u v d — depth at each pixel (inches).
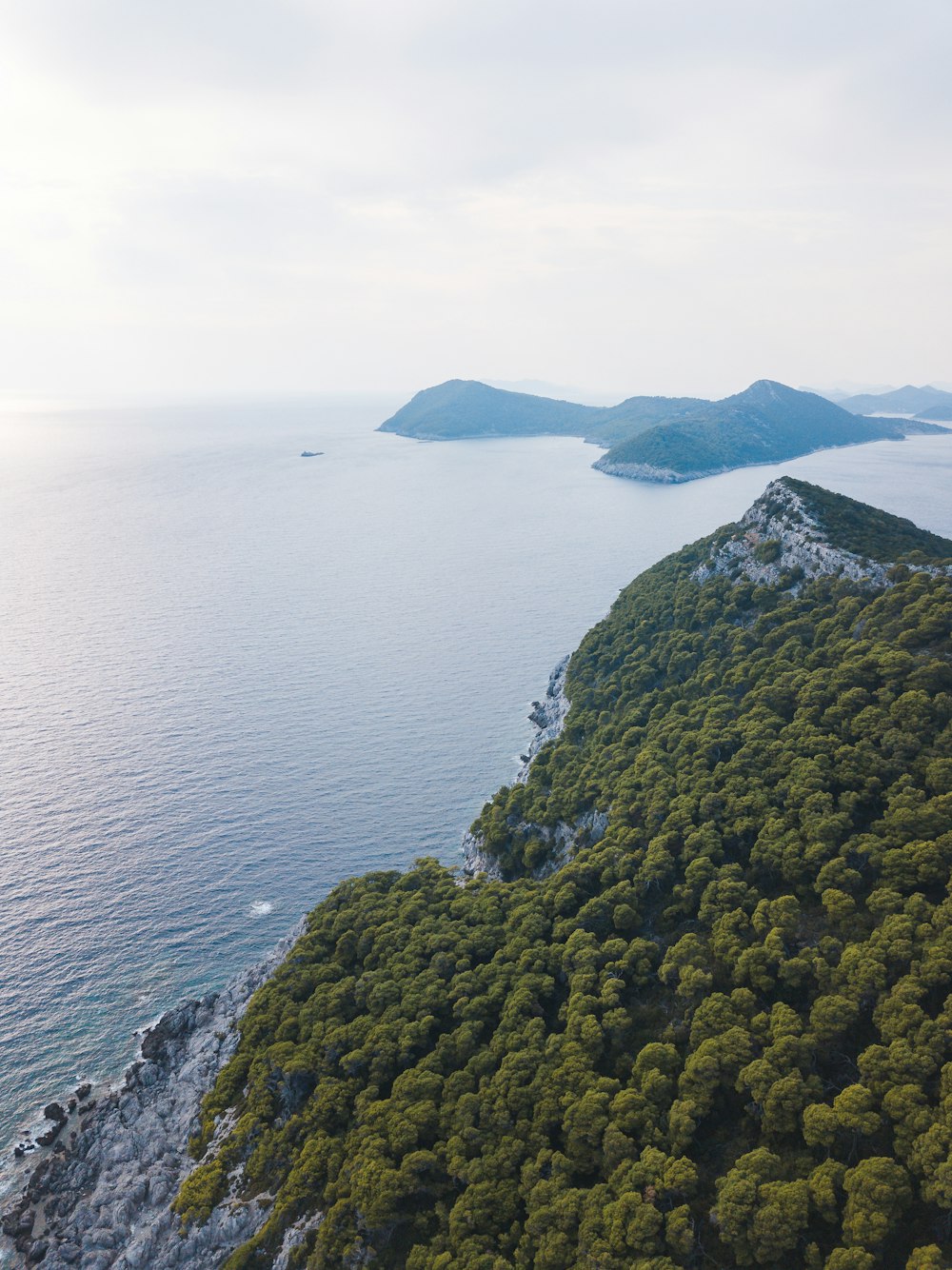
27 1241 3107.8
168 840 5556.1
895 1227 2183.8
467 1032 3353.8
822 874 3319.4
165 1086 3757.4
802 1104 2576.3
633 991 3361.2
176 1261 2957.7
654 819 4197.8
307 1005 3779.5
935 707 3848.4
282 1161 3196.4
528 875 4813.0
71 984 4355.3
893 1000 2687.0
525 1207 2696.9
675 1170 2534.5
